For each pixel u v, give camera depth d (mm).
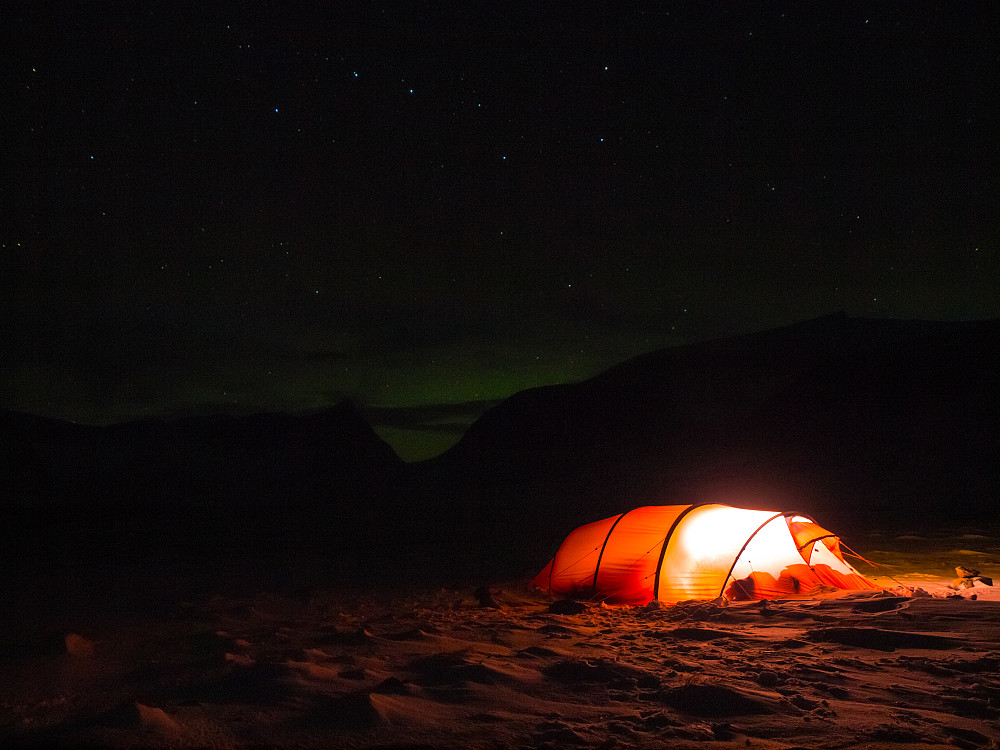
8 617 8867
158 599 10211
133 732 3852
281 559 16875
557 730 4062
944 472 36312
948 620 7461
